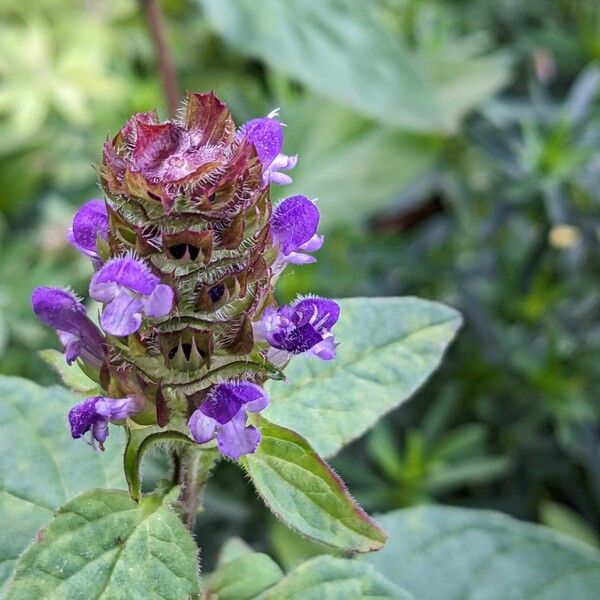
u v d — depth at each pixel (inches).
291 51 10.7
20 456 7.0
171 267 6.1
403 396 7.1
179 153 6.0
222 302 6.1
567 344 11.5
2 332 10.2
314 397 7.0
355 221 12.5
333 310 6.4
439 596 8.2
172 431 6.3
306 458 6.3
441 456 10.8
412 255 11.9
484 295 11.9
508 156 11.9
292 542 9.6
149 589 6.2
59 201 12.7
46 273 11.2
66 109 12.5
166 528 6.3
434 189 13.5
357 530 6.2
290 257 6.4
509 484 11.6
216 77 14.5
